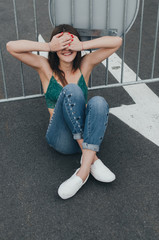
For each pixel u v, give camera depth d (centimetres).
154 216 279
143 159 334
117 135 363
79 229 270
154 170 322
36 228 272
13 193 302
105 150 345
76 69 311
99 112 272
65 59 297
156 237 263
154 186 305
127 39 556
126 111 397
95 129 277
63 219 278
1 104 411
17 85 450
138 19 618
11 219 280
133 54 515
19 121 385
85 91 322
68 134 307
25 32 579
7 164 331
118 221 275
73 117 284
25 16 638
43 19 624
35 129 373
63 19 324
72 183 288
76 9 319
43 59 312
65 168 325
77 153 340
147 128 372
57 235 266
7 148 349
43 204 291
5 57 511
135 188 304
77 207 288
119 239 262
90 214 281
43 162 332
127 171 321
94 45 300
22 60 308
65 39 288
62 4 316
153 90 433
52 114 327
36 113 397
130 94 426
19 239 264
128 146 349
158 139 358
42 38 560
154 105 407
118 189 303
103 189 303
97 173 302
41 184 310
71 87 279
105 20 327
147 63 493
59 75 307
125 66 485
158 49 527
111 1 319
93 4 318
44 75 314
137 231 267
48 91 317
